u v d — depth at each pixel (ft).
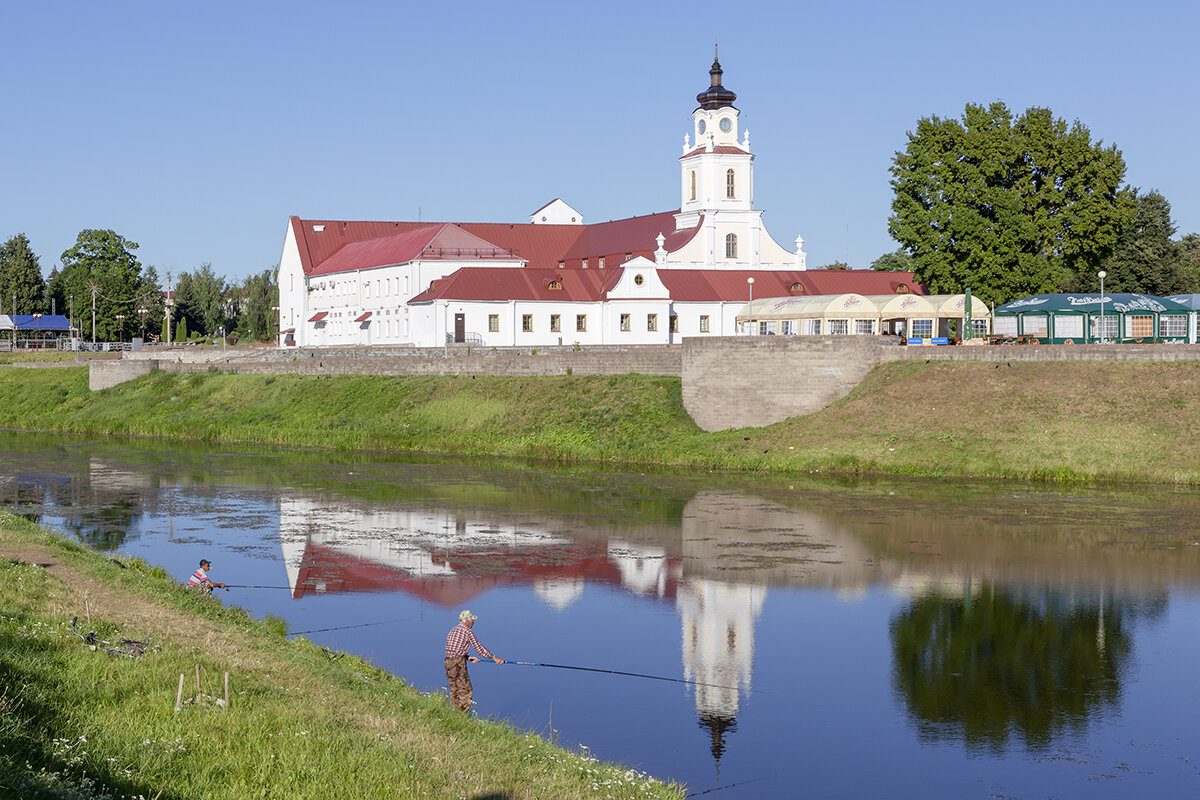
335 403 340.59
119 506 208.33
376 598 140.36
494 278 424.46
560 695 104.47
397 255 481.05
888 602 138.10
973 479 228.84
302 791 62.23
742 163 488.85
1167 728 97.25
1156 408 235.81
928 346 269.64
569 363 320.29
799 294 437.58
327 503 210.59
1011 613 132.87
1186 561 157.89
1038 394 247.91
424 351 402.93
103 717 68.74
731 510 199.21
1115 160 354.74
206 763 64.08
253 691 79.71
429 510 202.28
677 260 477.36
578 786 72.23
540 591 144.05
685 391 285.43
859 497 210.79
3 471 257.55
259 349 457.68
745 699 104.01
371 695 87.04
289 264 570.46
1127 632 125.18
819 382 271.08
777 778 86.53
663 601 139.03
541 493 220.64
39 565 118.32
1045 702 103.71
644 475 245.04
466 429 304.50
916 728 96.89
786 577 150.61
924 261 357.41
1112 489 215.51
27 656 78.43
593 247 526.98
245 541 175.42
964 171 355.56
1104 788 85.40
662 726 96.89
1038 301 304.50
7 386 429.38
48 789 53.57
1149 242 436.35
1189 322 297.33
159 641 90.63
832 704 102.89
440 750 73.92
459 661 92.84
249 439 327.26
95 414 380.99
